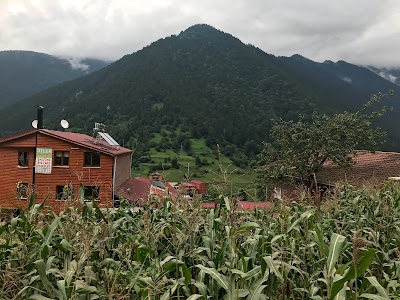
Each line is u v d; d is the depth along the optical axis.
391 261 4.73
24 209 5.09
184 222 4.98
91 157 26.03
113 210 6.04
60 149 26.17
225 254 4.48
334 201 6.95
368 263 3.02
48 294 3.79
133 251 4.68
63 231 4.53
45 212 6.00
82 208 5.56
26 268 4.12
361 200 7.22
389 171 22.31
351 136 23.17
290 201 6.50
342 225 5.96
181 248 4.60
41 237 4.47
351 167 22.83
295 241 4.73
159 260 4.14
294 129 23.77
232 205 4.93
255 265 4.27
